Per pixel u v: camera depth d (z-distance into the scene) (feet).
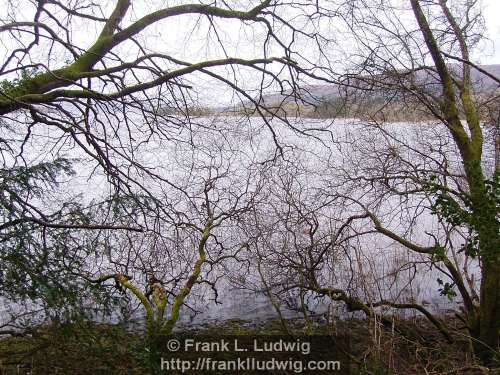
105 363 18.70
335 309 27.61
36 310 17.39
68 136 26.37
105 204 27.73
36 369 18.08
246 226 29.14
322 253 25.07
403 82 24.03
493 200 20.85
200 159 31.37
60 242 17.74
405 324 25.82
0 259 15.65
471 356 22.04
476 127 23.12
